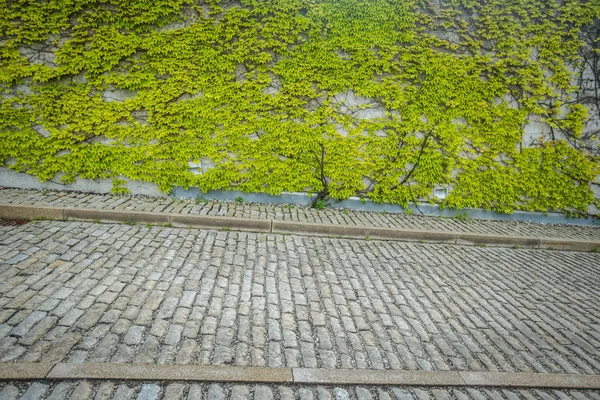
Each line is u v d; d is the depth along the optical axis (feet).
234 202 25.36
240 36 23.62
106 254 16.58
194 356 10.71
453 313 15.05
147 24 22.91
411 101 25.73
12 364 9.48
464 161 26.73
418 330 13.53
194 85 23.75
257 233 21.31
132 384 9.52
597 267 21.66
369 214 26.07
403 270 18.69
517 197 27.66
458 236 23.34
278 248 19.53
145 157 24.14
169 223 20.86
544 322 15.03
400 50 25.02
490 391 10.87
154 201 23.61
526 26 25.62
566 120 26.86
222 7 23.35
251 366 10.57
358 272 17.88
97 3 22.30
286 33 23.98
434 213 27.53
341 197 26.43
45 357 9.91
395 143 26.08
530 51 25.86
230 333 12.00
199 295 14.12
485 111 26.17
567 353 13.03
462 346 12.84
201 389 9.64
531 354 12.78
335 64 24.72
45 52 22.44
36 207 19.66
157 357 10.48
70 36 22.45
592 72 26.43
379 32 24.73
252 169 25.35
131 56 23.18
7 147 22.93
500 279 18.85
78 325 11.46
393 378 10.80
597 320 15.56
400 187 26.76
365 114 25.72
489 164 27.04
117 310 12.51
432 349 12.47
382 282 17.11
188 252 17.78
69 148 23.50
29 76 22.56
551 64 26.18
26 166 23.40
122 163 24.03
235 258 17.78
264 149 25.14
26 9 21.81
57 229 18.53
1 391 8.82
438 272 18.89
